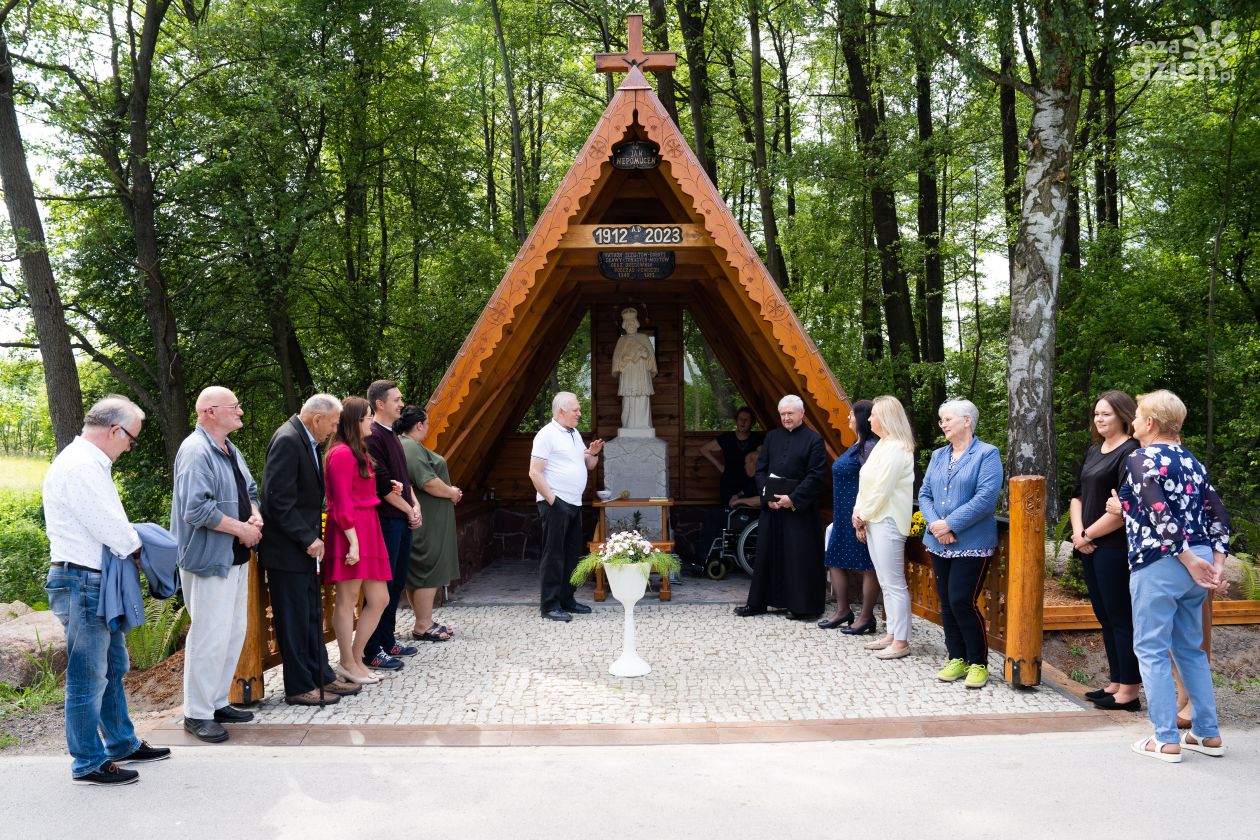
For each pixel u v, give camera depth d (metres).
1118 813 3.76
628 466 9.77
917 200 20.45
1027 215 10.46
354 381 18.83
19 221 13.14
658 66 7.98
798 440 7.57
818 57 19.64
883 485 6.30
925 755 4.48
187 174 14.62
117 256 15.22
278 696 5.61
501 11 19.64
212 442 4.88
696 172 7.86
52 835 3.62
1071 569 7.93
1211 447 15.06
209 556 4.77
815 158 15.54
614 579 6.01
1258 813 3.77
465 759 4.46
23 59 13.79
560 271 8.65
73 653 4.14
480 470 10.88
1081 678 6.89
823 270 17.30
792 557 7.59
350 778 4.22
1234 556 8.96
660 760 4.43
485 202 21.19
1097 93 15.16
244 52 15.39
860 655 6.47
